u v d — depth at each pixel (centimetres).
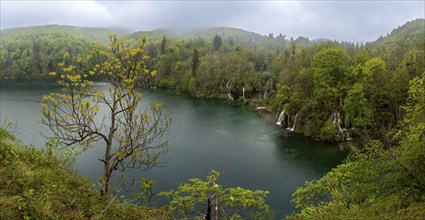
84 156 3681
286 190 3209
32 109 6506
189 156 4097
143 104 6103
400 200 1287
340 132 5053
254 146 4669
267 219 2506
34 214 722
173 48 14762
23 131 4709
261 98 8812
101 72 1021
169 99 9150
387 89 5056
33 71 14700
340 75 5656
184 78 11006
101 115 5322
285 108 5934
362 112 4988
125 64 1037
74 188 1005
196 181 1705
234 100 9194
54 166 1089
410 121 1930
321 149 4591
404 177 1345
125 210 1020
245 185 3309
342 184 1923
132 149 1064
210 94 9919
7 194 775
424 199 1253
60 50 16388
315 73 5584
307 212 1938
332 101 5503
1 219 665
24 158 1032
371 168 1470
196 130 5497
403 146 1432
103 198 1012
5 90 9594
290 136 5266
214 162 3941
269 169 3766
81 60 1045
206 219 1436
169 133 5222
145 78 1073
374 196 1434
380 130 4947
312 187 2047
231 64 10588
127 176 3162
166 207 1231
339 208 1691
